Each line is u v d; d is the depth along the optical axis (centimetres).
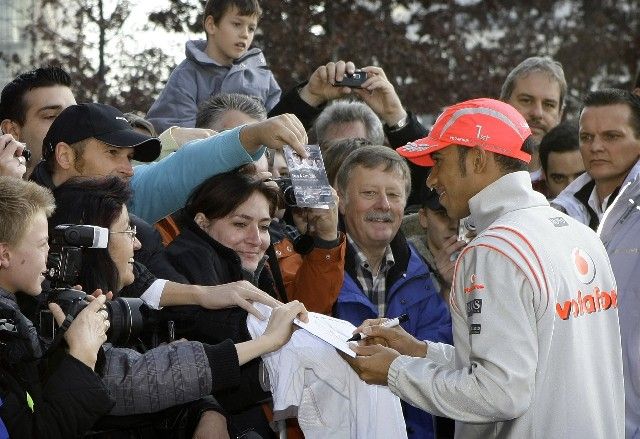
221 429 555
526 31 1786
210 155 620
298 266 672
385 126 811
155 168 643
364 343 573
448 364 559
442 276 711
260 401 593
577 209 735
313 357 572
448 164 527
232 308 591
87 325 491
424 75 1496
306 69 1391
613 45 1852
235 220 617
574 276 504
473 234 707
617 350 525
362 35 1464
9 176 522
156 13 1304
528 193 516
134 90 1265
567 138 806
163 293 582
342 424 579
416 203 811
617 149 698
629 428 643
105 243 516
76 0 1305
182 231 626
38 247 492
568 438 495
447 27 1589
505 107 527
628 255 656
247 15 941
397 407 584
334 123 775
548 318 492
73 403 477
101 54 1283
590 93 715
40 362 484
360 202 671
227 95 771
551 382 497
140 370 525
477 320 491
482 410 489
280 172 768
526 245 495
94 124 608
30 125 673
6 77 1262
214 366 537
